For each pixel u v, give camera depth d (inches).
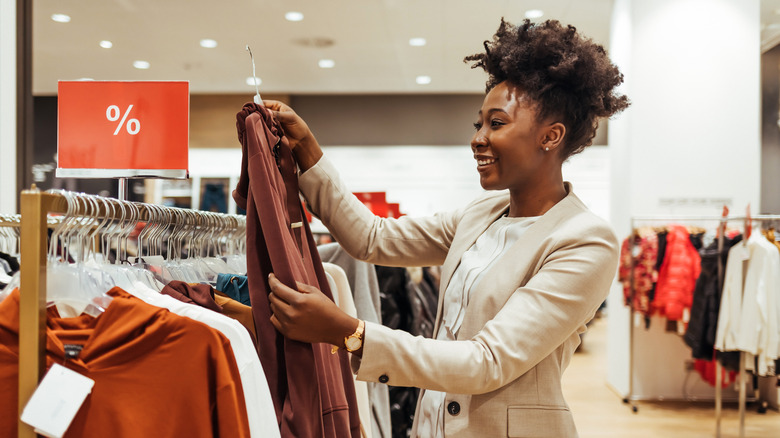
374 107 403.5
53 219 52.7
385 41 283.1
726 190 192.5
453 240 54.3
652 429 162.7
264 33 271.4
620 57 209.8
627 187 197.8
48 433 35.9
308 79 359.3
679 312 169.0
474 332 46.0
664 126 193.9
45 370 37.3
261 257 43.3
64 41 281.4
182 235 55.9
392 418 105.2
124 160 48.9
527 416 45.1
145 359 38.0
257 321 42.6
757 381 179.2
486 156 47.3
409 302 106.0
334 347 41.8
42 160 384.5
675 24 194.2
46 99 387.2
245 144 45.4
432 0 232.5
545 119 46.9
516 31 50.1
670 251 172.6
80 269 40.9
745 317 146.5
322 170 53.7
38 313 36.4
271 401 40.7
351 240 54.4
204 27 262.4
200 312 40.2
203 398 37.7
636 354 193.9
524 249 46.6
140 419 37.7
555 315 42.7
